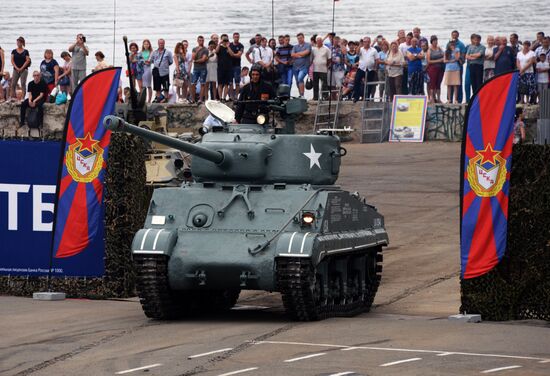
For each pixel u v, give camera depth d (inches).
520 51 3120.1
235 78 3100.4
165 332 1470.2
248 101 1760.6
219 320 1600.6
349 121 3312.0
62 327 1520.7
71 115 1771.7
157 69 3115.2
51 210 1852.9
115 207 1822.1
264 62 2979.8
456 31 3191.4
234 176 1668.3
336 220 1621.6
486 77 3095.5
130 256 1827.0
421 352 1298.0
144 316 1630.2
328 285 1628.9
